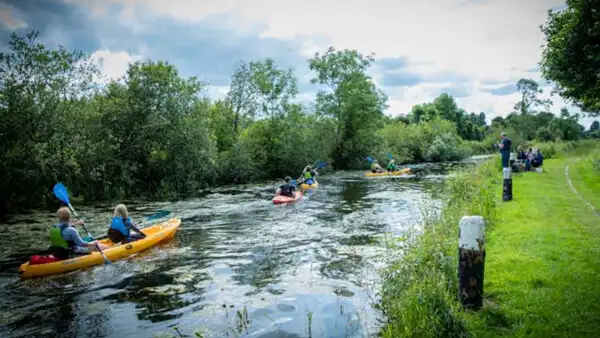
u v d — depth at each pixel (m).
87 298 6.84
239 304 6.44
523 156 23.08
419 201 16.62
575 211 10.02
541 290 5.25
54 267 8.10
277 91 32.06
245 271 8.07
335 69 38.59
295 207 15.81
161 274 8.00
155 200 18.98
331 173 34.00
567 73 9.12
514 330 4.36
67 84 18.61
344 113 39.12
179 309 6.30
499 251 6.98
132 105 21.08
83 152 19.00
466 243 4.89
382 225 12.02
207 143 23.41
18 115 17.09
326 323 5.64
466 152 53.56
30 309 6.41
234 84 31.16
